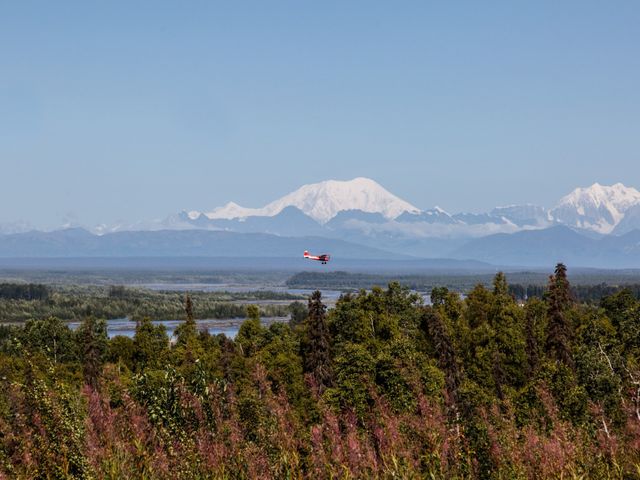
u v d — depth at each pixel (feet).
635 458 299.99
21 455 229.86
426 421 286.66
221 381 273.33
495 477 276.82
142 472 239.30
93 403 248.93
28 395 241.14
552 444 295.07
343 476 255.91
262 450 257.96
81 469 232.32
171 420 249.96
